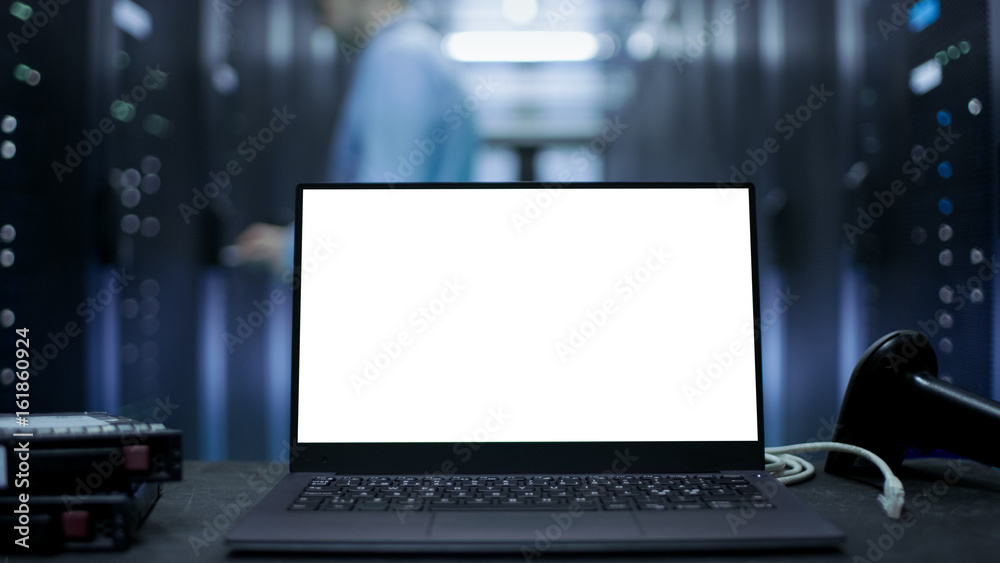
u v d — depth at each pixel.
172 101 2.42
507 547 0.46
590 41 4.20
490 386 0.62
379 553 0.48
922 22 1.73
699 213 0.65
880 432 0.70
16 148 1.58
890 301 1.92
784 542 0.47
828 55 2.42
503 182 0.65
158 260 2.33
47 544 0.48
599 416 0.62
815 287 2.52
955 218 1.53
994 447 0.61
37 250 1.66
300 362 0.63
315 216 0.65
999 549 0.48
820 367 2.49
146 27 2.25
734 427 0.62
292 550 0.47
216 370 2.54
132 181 2.16
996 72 1.40
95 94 1.93
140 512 0.54
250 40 2.75
